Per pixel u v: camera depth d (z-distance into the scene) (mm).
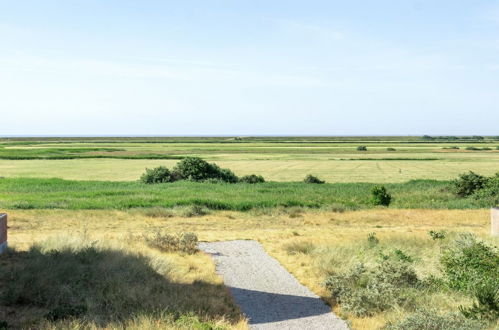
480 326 10336
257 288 14711
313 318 11883
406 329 10484
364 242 22156
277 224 29359
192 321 10695
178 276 15664
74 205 34031
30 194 42438
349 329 11070
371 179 71250
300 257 19078
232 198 39469
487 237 23875
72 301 12312
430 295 13930
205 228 27438
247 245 22125
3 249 17734
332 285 14328
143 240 21734
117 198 38500
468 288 14000
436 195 45250
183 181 57438
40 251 16984
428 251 20641
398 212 34031
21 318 11070
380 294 13172
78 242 18219
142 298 12609
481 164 102125
